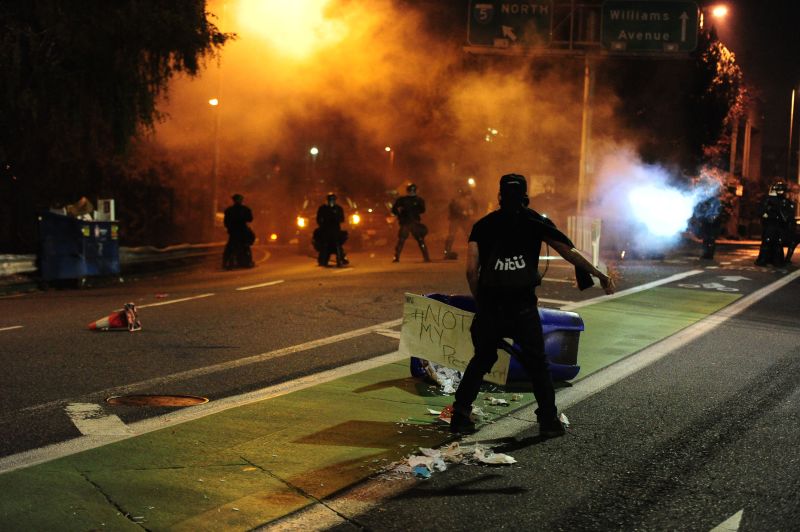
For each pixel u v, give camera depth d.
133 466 5.12
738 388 7.53
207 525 4.27
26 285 16.50
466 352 6.68
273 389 7.36
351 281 16.61
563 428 5.97
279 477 4.98
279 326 10.90
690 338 10.23
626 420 6.41
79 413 6.50
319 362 8.57
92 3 19.34
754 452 5.61
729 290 15.30
